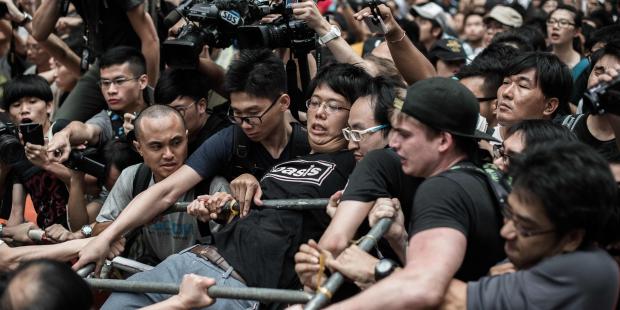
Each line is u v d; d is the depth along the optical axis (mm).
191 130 4496
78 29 6844
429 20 8203
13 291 2639
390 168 3225
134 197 4141
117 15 5402
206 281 3150
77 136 4746
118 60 4980
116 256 3906
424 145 2943
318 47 4664
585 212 2533
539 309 2584
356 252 2959
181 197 4051
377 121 3484
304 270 3064
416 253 2744
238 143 3996
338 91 3721
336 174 3625
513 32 6051
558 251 2611
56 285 2641
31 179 4863
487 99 4414
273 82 3883
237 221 3629
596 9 7621
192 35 4336
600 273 2574
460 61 6008
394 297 2646
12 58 6488
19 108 5453
